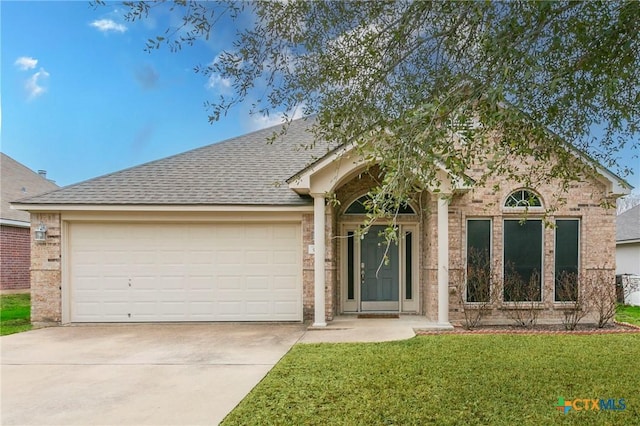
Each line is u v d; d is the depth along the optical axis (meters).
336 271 11.76
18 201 10.68
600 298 10.11
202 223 11.18
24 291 17.62
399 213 11.79
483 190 10.74
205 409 4.97
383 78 4.25
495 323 10.42
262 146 14.14
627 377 5.89
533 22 3.31
